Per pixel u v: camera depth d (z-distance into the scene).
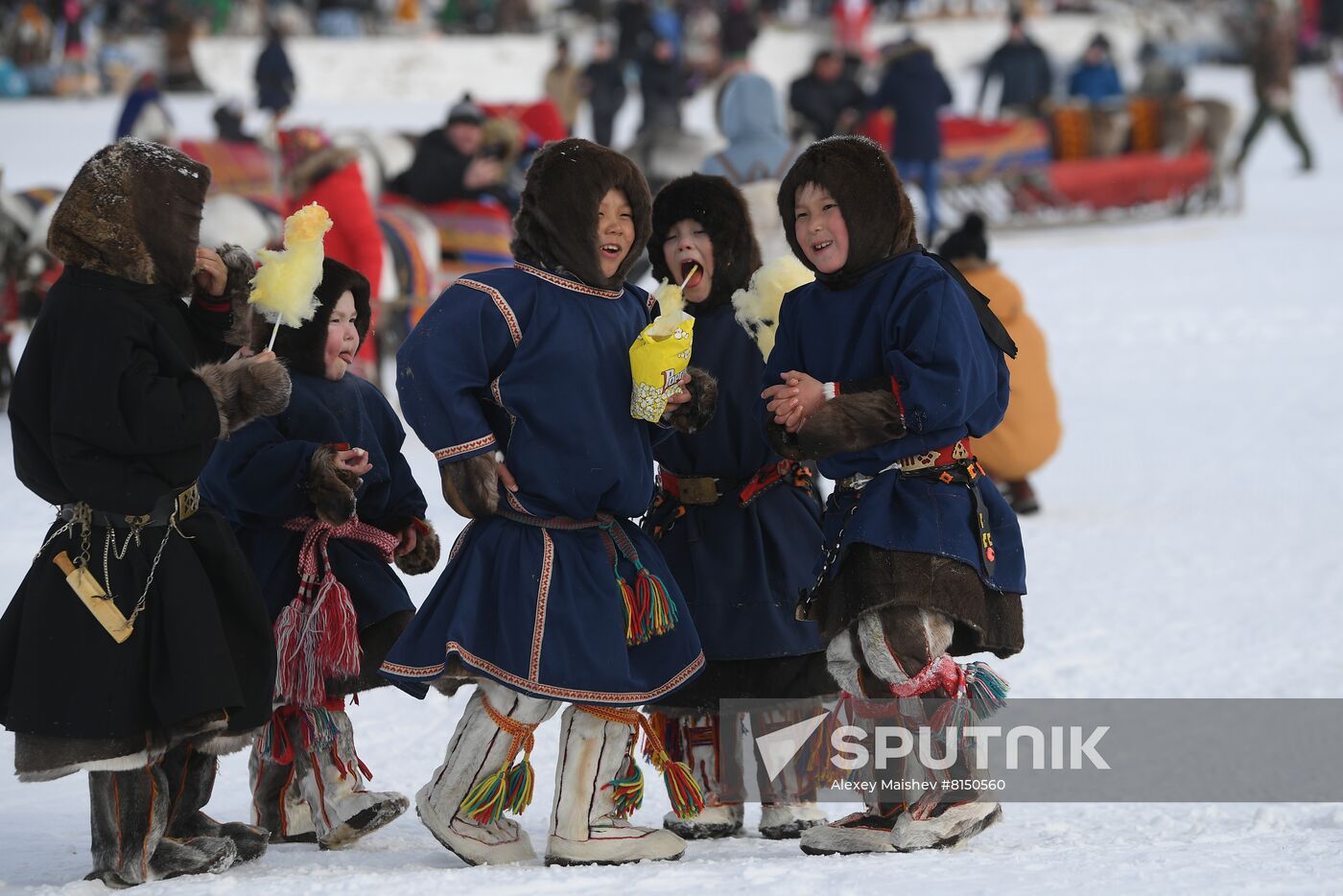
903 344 13.21
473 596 13.05
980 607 13.21
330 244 31.36
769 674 14.86
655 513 15.17
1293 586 25.16
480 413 12.96
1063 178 67.94
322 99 120.00
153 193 12.09
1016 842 13.78
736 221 15.06
